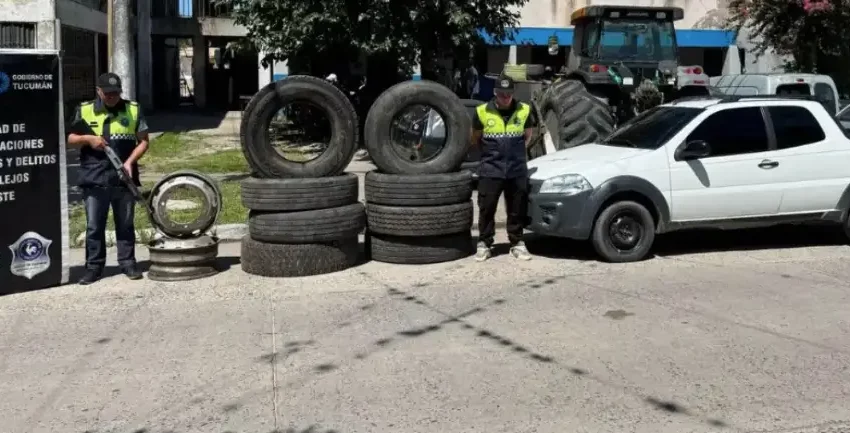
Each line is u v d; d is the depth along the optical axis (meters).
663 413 4.89
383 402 5.09
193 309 7.16
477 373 5.56
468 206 8.71
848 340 6.19
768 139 8.95
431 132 10.36
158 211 8.09
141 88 30.98
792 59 24.73
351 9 16.73
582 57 14.05
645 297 7.38
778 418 4.81
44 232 7.79
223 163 16.31
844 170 9.12
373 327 6.59
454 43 17.56
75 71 21.25
